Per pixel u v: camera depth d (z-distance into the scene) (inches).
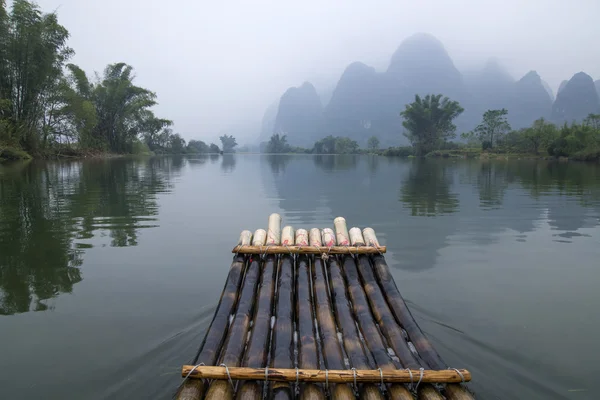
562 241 268.8
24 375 115.3
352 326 123.0
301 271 158.9
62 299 168.1
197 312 155.6
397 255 236.8
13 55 1026.7
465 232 294.8
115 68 1814.7
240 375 95.7
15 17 1021.2
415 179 749.9
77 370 117.7
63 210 370.6
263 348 111.6
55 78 1175.0
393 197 485.7
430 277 199.0
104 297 169.9
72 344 132.0
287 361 104.9
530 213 371.6
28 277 193.3
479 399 106.4
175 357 124.0
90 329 141.9
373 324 125.2
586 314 158.2
